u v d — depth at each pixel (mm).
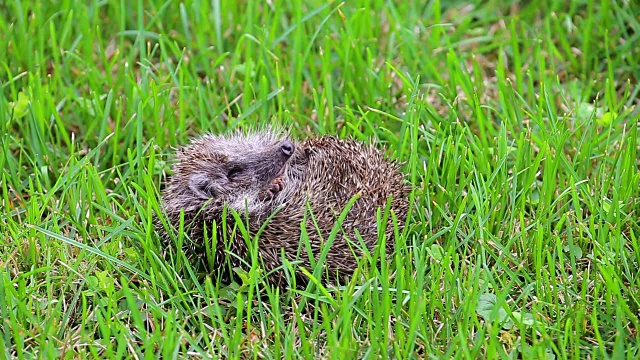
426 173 8938
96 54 11570
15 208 9188
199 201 8484
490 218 8742
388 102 10508
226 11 11820
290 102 10578
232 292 7996
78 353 7309
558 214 8906
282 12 11930
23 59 11031
